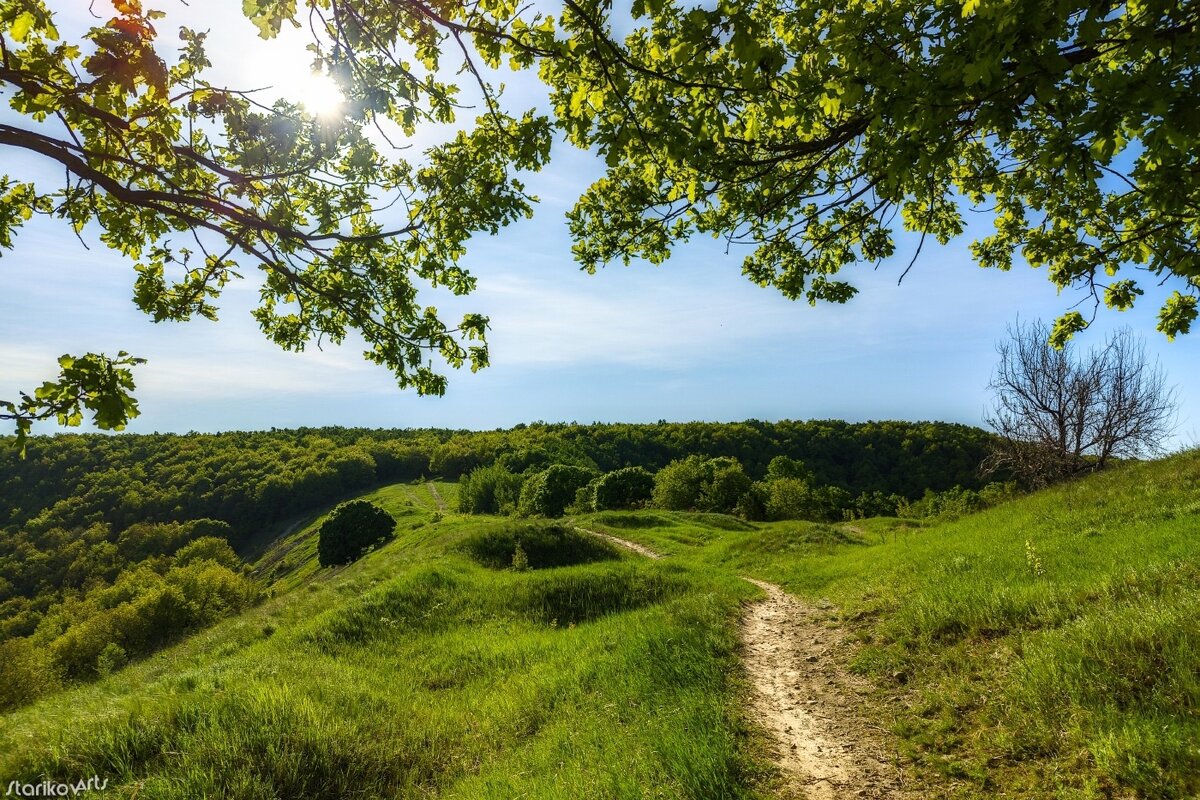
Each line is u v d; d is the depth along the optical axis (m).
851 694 7.54
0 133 3.57
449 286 6.73
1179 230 4.56
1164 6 2.62
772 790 5.39
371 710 8.40
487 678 10.30
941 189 6.49
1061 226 5.87
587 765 6.04
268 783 6.11
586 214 6.59
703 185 5.11
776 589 16.62
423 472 127.69
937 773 5.30
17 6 3.57
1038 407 24.28
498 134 5.44
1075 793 4.36
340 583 19.23
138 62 3.81
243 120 4.93
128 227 5.84
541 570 20.41
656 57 4.16
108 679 12.36
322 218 6.09
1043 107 3.28
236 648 13.24
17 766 6.25
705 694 7.54
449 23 4.09
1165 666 5.28
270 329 6.98
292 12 4.24
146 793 5.83
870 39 3.42
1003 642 7.20
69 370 3.08
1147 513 12.62
